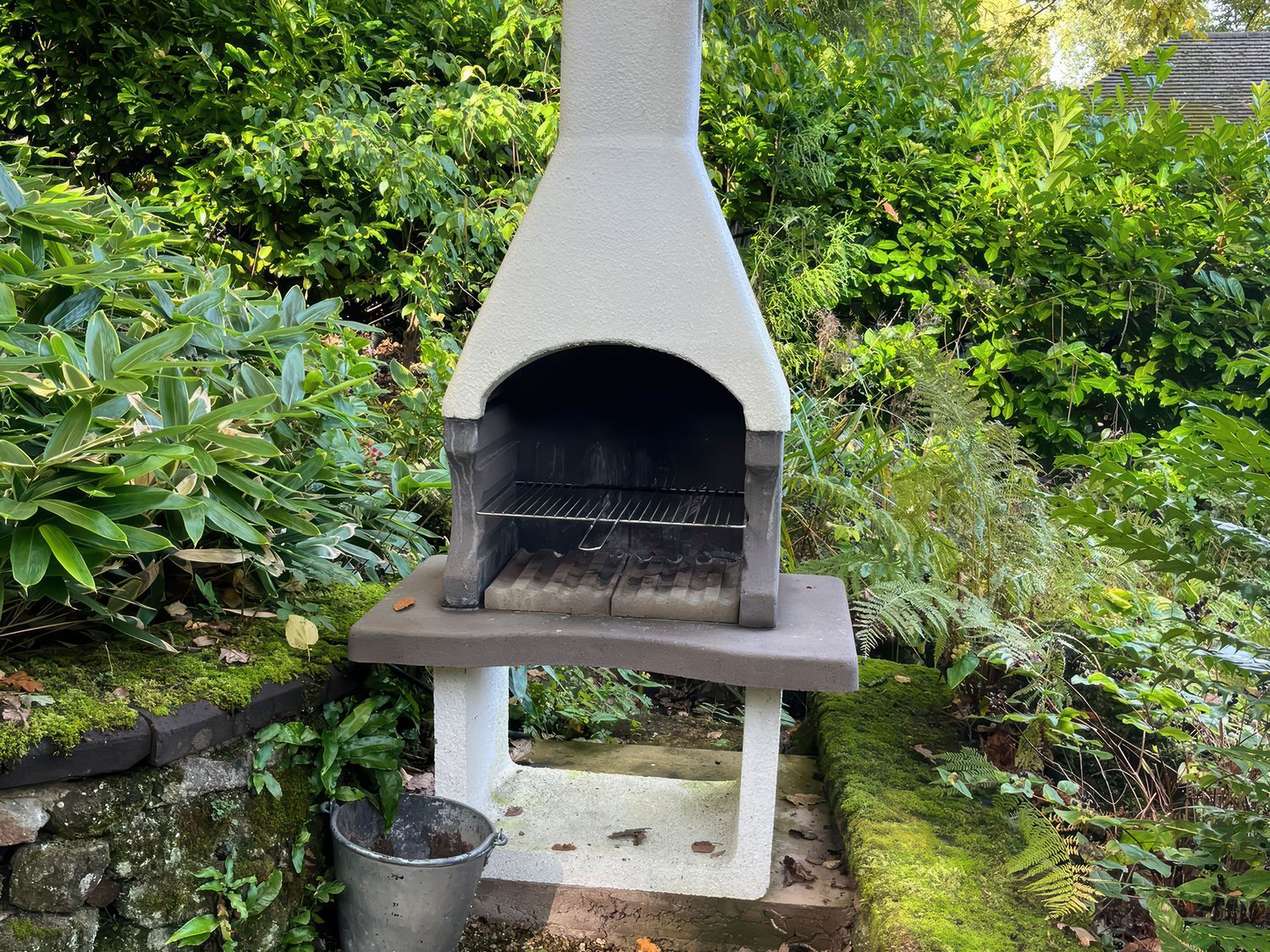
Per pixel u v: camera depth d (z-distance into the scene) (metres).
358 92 4.50
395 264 4.53
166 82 4.69
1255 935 1.79
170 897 1.93
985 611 2.62
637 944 2.44
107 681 1.98
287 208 4.59
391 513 3.13
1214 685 2.18
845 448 3.81
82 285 2.42
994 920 1.97
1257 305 4.38
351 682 2.42
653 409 2.79
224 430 2.30
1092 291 4.48
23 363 1.90
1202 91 7.87
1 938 1.74
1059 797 2.23
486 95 4.42
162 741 1.87
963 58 4.83
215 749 2.04
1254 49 8.34
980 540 2.83
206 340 2.62
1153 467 4.18
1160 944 1.94
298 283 4.90
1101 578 2.96
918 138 4.66
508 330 2.26
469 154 4.57
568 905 2.46
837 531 3.23
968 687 2.97
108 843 1.84
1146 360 4.62
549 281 2.24
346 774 2.42
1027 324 4.58
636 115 2.21
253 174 4.21
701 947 2.42
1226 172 4.54
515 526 2.79
